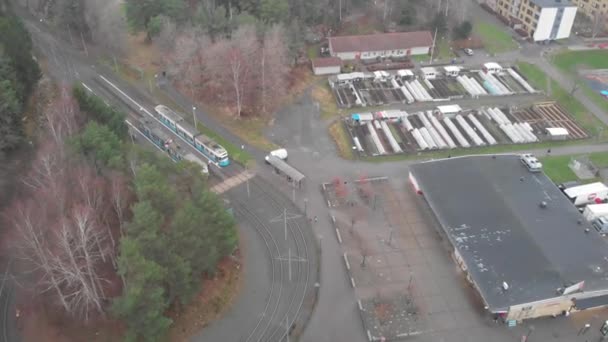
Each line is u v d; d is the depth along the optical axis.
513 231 73.25
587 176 90.25
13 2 150.00
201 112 107.38
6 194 76.31
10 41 97.25
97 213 63.91
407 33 133.88
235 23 118.00
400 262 73.12
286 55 117.50
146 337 54.22
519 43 141.12
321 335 62.97
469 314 65.62
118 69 121.88
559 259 68.62
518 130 102.06
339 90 117.94
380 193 86.12
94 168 67.94
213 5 126.69
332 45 129.25
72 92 94.50
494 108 110.06
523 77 123.94
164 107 102.81
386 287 69.25
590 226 74.31
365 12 149.50
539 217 75.62
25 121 97.19
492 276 66.62
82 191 63.88
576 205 84.19
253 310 66.00
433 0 147.00
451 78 123.62
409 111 109.81
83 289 58.53
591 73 126.62
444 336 62.88
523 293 64.06
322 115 107.81
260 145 97.75
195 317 64.12
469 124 105.69
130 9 125.69
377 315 65.31
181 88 114.94
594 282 65.19
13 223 66.25
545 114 109.38
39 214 63.41
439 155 95.50
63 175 67.00
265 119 105.81
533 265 67.88
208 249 63.00
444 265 72.56
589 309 65.81
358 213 81.88
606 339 62.41
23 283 66.62
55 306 62.91
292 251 74.88
